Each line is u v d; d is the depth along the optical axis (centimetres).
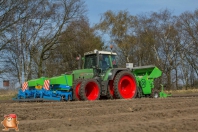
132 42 4419
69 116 996
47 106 1272
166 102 1469
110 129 768
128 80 1853
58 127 796
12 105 1334
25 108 1175
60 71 3978
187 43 5338
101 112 1084
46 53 3859
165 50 4944
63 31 3706
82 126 813
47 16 3484
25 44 3394
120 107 1205
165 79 4791
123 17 4475
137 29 4650
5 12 3108
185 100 1602
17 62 3384
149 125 827
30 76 3556
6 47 3138
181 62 5566
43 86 1703
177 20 5200
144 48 4712
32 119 933
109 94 1822
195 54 5356
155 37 4816
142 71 2055
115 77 1805
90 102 1459
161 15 4912
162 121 920
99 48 4100
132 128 782
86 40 3900
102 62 1856
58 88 1723
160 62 4791
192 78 5759
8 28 3136
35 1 3331
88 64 1895
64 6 3684
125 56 4594
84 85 1675
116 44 4453
